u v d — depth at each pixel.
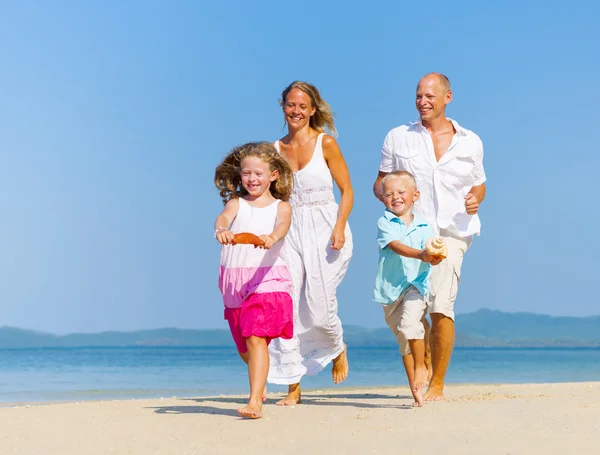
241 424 4.73
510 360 26.25
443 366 6.56
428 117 6.74
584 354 35.72
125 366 21.03
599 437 4.06
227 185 5.62
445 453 3.68
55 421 5.03
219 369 18.48
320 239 6.44
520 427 4.43
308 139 6.50
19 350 44.25
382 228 5.91
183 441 4.17
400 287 5.80
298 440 4.11
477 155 6.82
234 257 5.21
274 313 5.09
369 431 4.35
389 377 13.99
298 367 6.14
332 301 6.44
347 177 6.53
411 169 6.81
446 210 6.70
